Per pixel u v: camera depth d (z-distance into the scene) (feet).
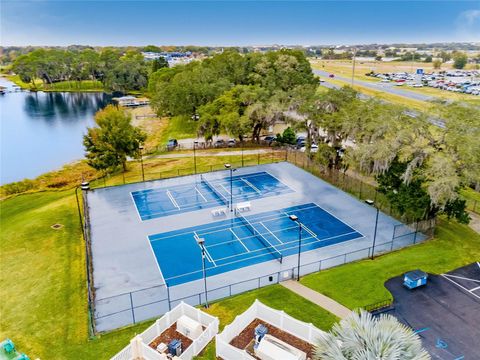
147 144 226.58
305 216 119.75
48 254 100.53
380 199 131.03
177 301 80.64
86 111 360.28
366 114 129.29
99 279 88.84
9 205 144.15
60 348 67.31
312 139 167.94
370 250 99.30
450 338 67.36
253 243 103.96
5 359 62.69
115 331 71.26
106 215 122.83
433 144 103.04
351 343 42.96
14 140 258.16
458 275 86.74
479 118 100.37
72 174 180.14
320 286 83.25
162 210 125.80
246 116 191.21
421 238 105.09
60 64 495.82
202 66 317.83
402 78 414.41
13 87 508.53
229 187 145.28
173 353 62.34
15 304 80.94
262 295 80.38
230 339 65.05
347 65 649.20
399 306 75.97
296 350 60.44
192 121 262.88
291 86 266.16
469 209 123.34
